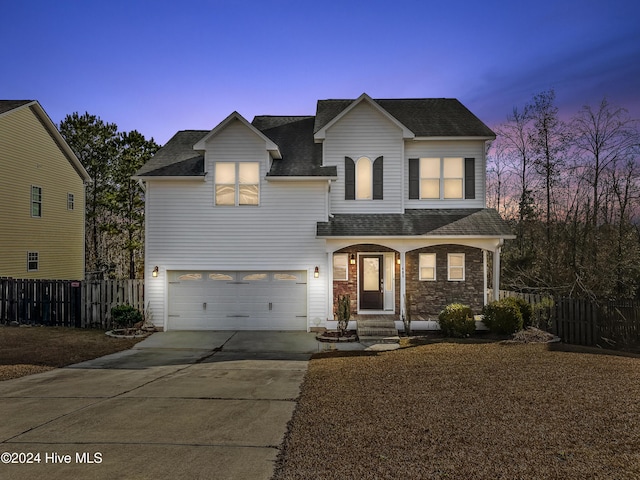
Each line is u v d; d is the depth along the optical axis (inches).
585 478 161.6
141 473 171.5
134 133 1216.2
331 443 199.2
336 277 614.2
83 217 969.5
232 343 517.3
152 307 592.4
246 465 178.2
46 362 401.1
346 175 617.0
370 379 323.6
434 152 626.5
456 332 532.7
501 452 185.2
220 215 591.2
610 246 788.6
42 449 195.3
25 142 786.8
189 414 247.3
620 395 263.9
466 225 577.6
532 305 560.4
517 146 953.5
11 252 749.9
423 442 197.8
